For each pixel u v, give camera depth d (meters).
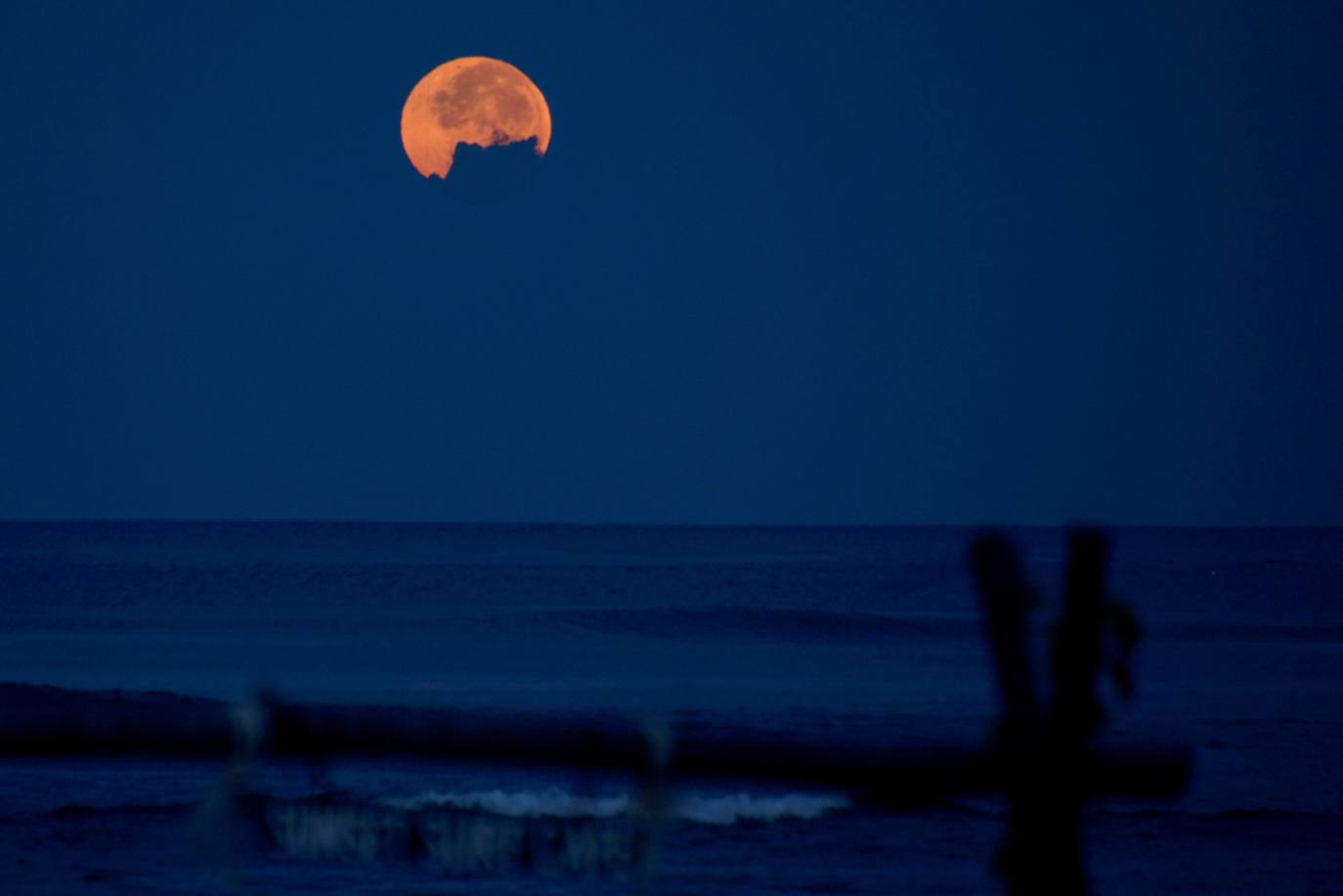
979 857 55.59
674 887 49.81
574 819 49.06
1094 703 19.33
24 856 53.06
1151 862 55.88
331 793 60.47
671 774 18.25
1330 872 54.56
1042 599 19.69
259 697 18.50
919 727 86.56
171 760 18.17
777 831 58.91
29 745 17.94
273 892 46.22
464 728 18.11
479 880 47.59
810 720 95.38
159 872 51.12
